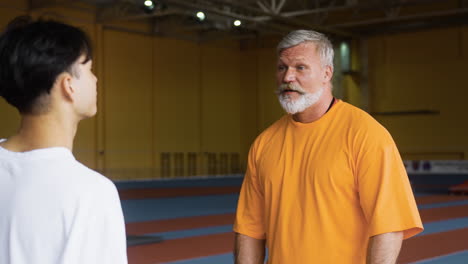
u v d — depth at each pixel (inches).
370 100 1172.5
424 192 804.0
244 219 121.0
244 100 1312.7
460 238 388.5
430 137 1119.6
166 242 376.2
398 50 1147.9
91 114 58.6
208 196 761.6
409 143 1140.5
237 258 121.3
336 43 1164.5
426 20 1099.9
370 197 101.3
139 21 1104.2
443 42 1100.5
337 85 1165.1
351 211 105.0
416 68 1128.8
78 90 56.2
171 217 524.4
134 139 1095.6
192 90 1214.3
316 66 109.0
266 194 115.0
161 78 1149.1
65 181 52.3
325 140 108.4
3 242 52.6
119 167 1068.5
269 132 119.3
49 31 54.9
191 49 1213.7
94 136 1024.9
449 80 1098.1
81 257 50.3
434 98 1113.4
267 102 1280.8
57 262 50.8
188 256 323.9
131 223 481.4
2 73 54.2
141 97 1110.4
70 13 971.9
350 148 104.9
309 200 107.3
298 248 107.7
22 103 55.1
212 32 1214.9
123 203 662.5
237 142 1309.1
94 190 52.0
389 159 101.9
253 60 1301.7
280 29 1103.6
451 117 1098.7
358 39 1180.5
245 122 1310.3
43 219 51.5
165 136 1155.9
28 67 53.4
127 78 1083.3
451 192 781.9
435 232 416.8
